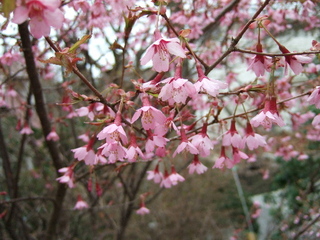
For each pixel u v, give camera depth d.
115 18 0.39
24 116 0.45
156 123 0.20
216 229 0.97
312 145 0.65
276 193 0.85
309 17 0.45
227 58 0.48
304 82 0.40
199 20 0.40
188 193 1.00
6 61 0.37
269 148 0.52
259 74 0.22
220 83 0.19
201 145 0.22
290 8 0.44
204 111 0.49
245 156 0.24
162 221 0.97
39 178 0.73
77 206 0.43
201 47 0.48
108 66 0.49
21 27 0.31
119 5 0.29
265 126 0.21
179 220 0.97
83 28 0.42
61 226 0.61
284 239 0.61
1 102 0.43
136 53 0.49
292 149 0.52
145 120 0.19
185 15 0.41
